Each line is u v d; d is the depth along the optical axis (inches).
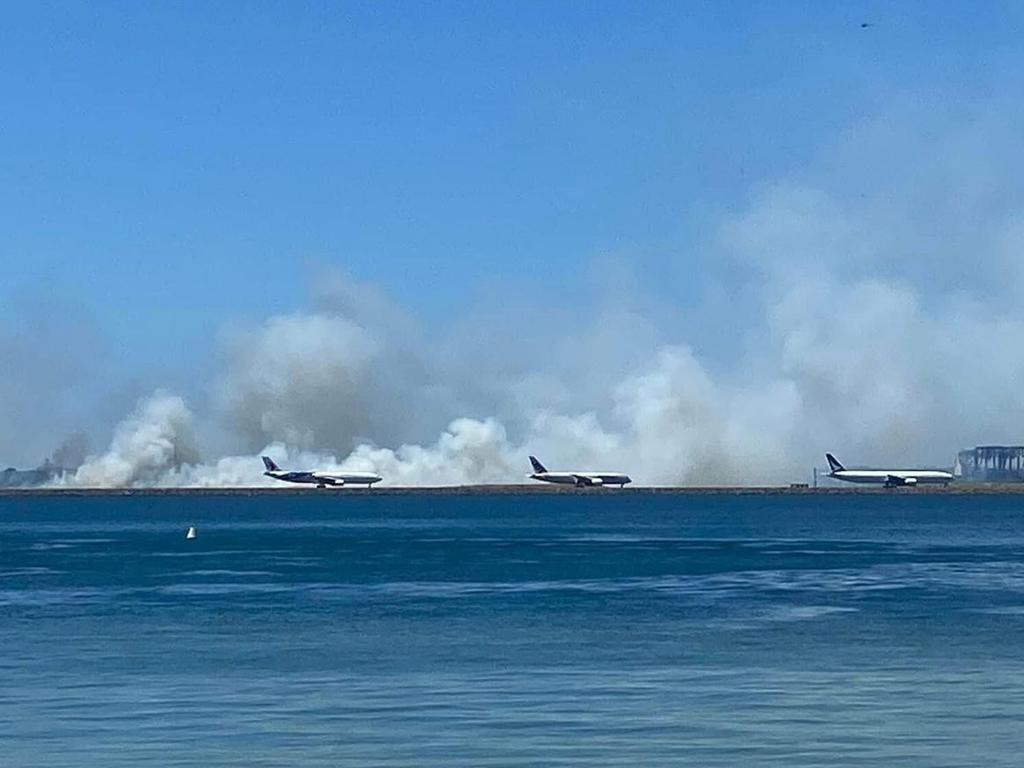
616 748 1736.0
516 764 1656.0
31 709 2015.3
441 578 4677.7
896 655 2564.0
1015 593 3946.9
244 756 1702.8
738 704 2032.5
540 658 2544.3
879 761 1665.8
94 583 4505.4
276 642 2815.0
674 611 3430.1
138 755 1707.7
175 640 2859.3
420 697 2107.5
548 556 6097.4
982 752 1711.4
